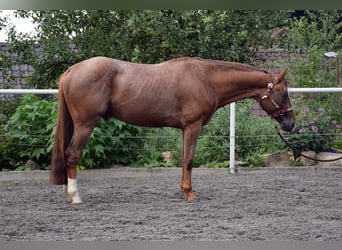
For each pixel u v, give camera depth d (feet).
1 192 27.02
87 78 23.54
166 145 33.86
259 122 34.58
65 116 24.11
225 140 33.83
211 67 25.39
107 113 24.53
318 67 41.19
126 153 32.73
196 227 19.93
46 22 41.14
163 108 24.57
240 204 24.08
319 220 21.17
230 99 25.84
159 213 22.26
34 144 31.68
